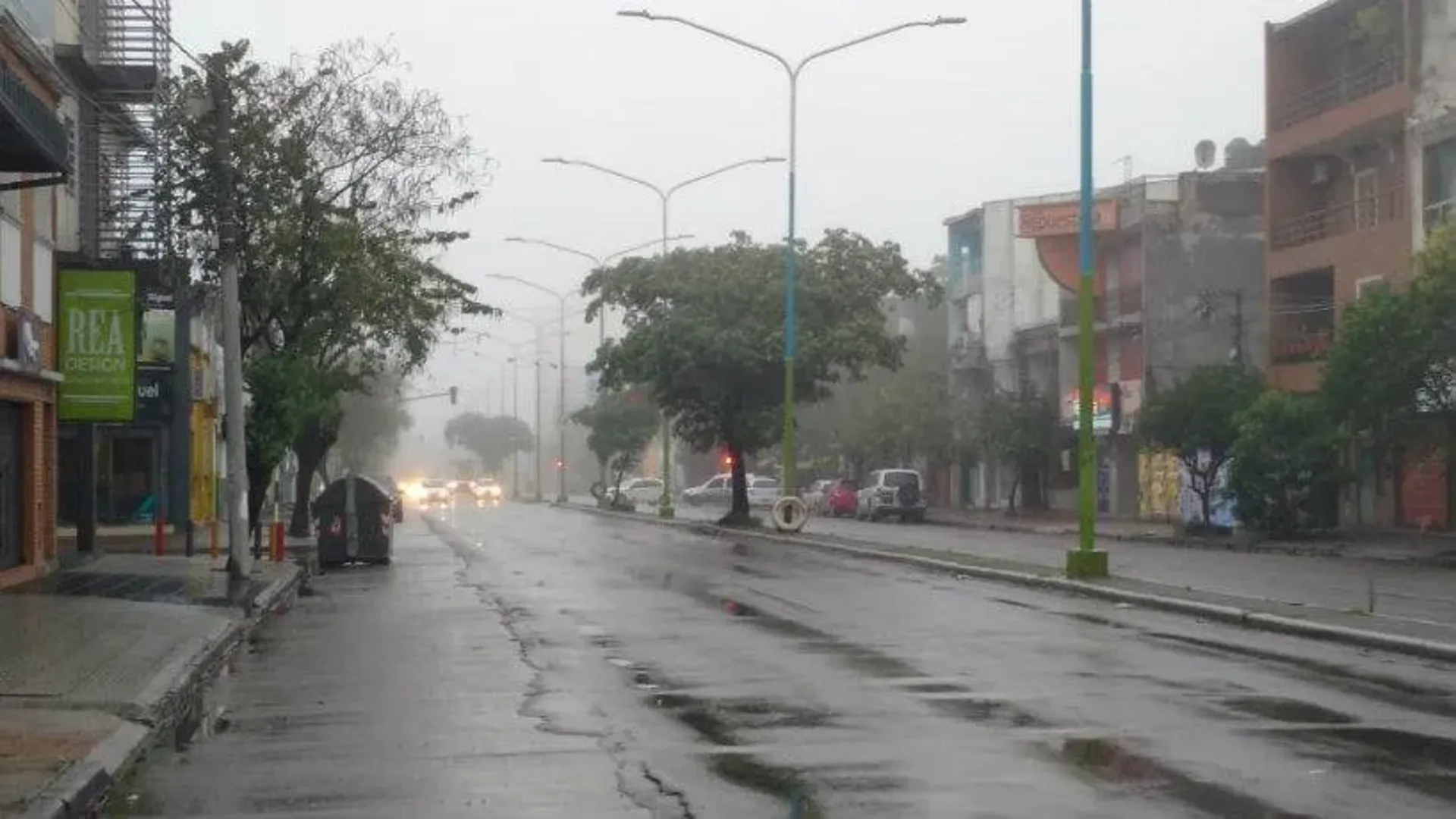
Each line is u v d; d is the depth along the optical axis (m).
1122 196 56.84
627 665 15.66
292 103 29.94
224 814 9.27
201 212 28.81
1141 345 55.62
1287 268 46.44
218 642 17.98
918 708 12.63
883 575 28.81
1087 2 25.52
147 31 32.84
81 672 15.27
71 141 30.23
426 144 31.83
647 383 52.75
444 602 23.72
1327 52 47.06
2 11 22.64
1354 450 41.78
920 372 71.19
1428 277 31.66
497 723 12.30
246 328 32.66
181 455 43.28
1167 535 44.66
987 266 70.19
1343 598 22.73
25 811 8.86
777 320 50.56
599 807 9.22
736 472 52.31
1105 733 11.34
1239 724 11.70
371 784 10.02
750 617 20.59
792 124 44.06
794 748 10.91
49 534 28.14
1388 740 10.99
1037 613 20.89
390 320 35.53
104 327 29.17
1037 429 59.56
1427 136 39.44
